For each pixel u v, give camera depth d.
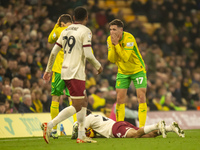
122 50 24.12
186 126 37.47
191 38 67.62
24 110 30.09
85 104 16.94
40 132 27.00
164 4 70.06
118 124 20.67
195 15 70.12
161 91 46.94
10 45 41.22
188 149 13.43
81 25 16.86
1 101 29.31
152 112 36.00
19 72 35.41
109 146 14.70
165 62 59.03
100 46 52.72
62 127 26.97
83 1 60.97
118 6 69.62
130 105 36.25
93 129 21.23
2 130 24.81
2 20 43.44
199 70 61.09
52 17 54.59
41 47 44.84
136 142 16.92
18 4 50.69
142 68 24.41
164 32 64.81
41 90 32.50
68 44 16.56
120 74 24.83
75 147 14.32
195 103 50.38
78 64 16.30
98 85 43.19
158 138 19.52
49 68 17.62
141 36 61.88
